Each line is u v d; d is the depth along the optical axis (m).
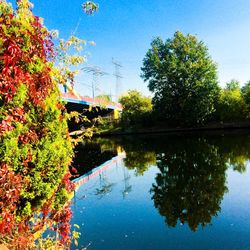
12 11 4.55
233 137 34.72
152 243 7.87
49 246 5.67
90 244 7.88
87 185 15.46
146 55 54.81
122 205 11.46
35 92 4.30
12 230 4.87
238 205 10.57
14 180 4.07
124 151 29.75
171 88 52.88
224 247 7.45
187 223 9.19
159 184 14.69
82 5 6.70
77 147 37.41
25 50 4.32
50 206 5.30
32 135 4.51
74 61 6.83
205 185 13.73
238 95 55.56
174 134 47.81
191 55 52.22
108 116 61.66
